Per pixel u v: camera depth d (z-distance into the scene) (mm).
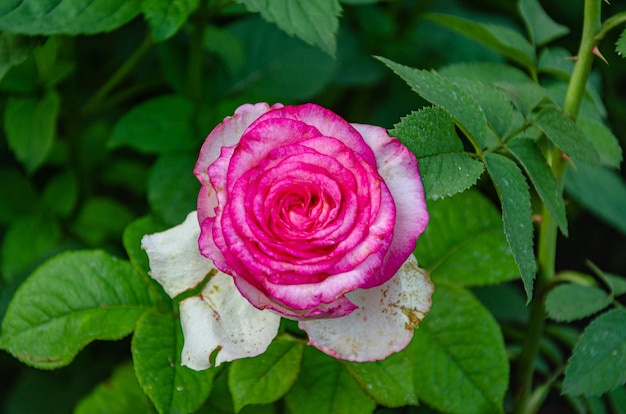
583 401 568
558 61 556
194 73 589
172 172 562
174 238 445
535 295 533
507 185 449
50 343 483
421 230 425
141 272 500
